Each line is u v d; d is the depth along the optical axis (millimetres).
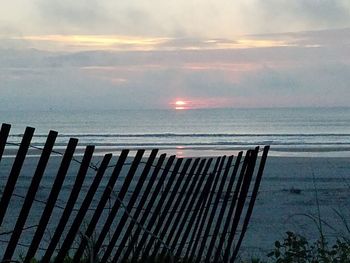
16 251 9086
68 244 5035
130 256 6598
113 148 40219
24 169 23469
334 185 18797
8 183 4441
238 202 7254
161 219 6152
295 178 20953
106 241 8414
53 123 106188
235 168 7199
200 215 6738
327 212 13945
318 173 22750
